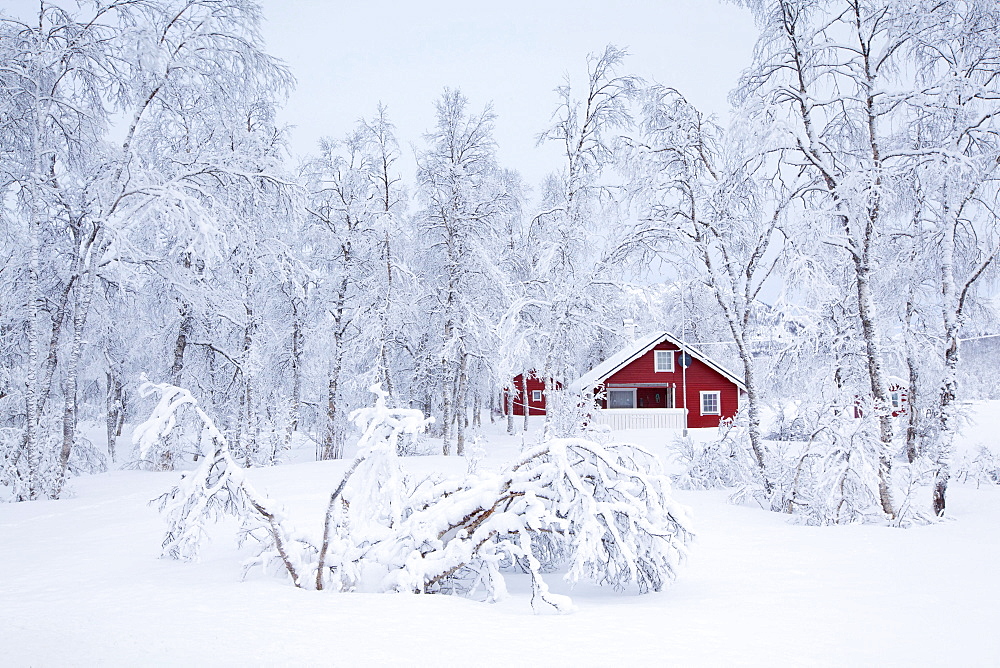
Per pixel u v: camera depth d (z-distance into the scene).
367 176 28.61
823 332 16.25
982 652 4.05
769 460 14.79
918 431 13.56
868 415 11.77
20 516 12.95
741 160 14.68
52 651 3.83
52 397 25.20
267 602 5.32
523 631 4.58
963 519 11.58
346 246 29.14
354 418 6.20
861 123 13.73
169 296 23.42
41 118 16.80
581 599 6.45
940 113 12.75
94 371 26.05
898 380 16.23
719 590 6.33
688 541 6.85
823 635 4.46
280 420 28.55
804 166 14.12
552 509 6.59
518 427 43.59
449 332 28.77
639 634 4.51
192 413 24.20
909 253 14.52
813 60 13.92
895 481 12.45
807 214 13.05
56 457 17.34
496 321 28.20
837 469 11.50
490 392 36.38
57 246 19.55
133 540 9.55
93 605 5.25
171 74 18.86
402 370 32.22
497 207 27.84
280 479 18.09
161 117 20.75
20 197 17.84
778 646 4.18
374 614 4.99
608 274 21.05
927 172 12.51
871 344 12.80
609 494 6.88
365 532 6.68
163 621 4.61
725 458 16.64
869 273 12.97
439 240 28.80
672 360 37.12
